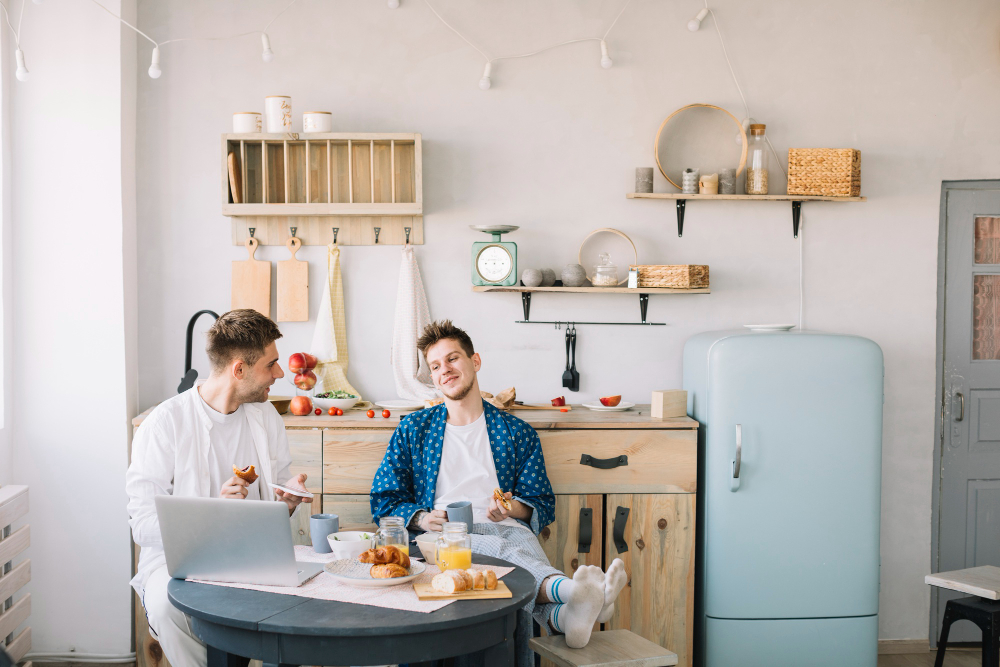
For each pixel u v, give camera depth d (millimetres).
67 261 2850
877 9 3096
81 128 2836
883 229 3129
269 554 1642
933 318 3141
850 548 2736
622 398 3111
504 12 3037
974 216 3195
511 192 3057
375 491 2424
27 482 2863
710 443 2713
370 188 2990
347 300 3043
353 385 3053
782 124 3100
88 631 2891
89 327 2859
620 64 3064
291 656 1479
